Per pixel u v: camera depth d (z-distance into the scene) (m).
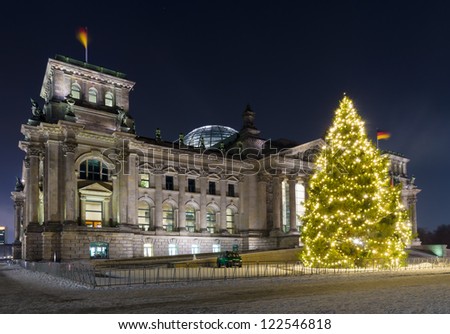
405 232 47.53
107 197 69.00
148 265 54.75
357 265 45.59
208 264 56.38
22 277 43.06
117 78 73.25
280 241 85.25
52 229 62.28
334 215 45.38
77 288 28.73
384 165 48.03
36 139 66.75
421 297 21.14
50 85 70.12
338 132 48.34
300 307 18.28
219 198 86.25
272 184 88.25
